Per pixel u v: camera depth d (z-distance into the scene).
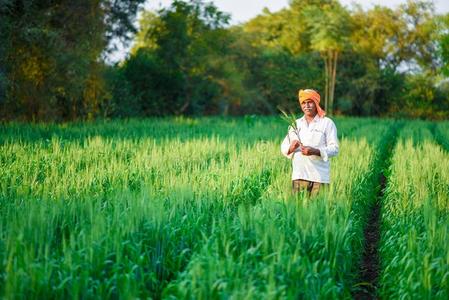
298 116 49.62
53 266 5.18
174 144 15.66
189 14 46.72
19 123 25.38
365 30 64.88
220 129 26.67
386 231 8.68
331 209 7.14
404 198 8.97
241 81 56.59
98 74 33.56
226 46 50.53
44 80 29.41
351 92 61.38
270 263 5.35
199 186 8.40
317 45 57.69
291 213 6.71
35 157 12.26
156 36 46.50
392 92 61.22
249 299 4.44
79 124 27.36
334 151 7.81
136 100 42.59
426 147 17.30
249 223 6.34
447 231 6.69
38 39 26.83
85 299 4.98
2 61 26.91
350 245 7.21
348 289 6.48
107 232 5.75
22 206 6.95
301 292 5.34
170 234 6.33
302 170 8.04
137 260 5.61
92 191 8.80
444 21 57.50
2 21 25.59
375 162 15.88
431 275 5.86
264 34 73.00
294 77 60.84
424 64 62.31
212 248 5.62
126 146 15.20
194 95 48.19
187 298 4.86
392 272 6.57
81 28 30.09
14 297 4.60
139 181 9.93
